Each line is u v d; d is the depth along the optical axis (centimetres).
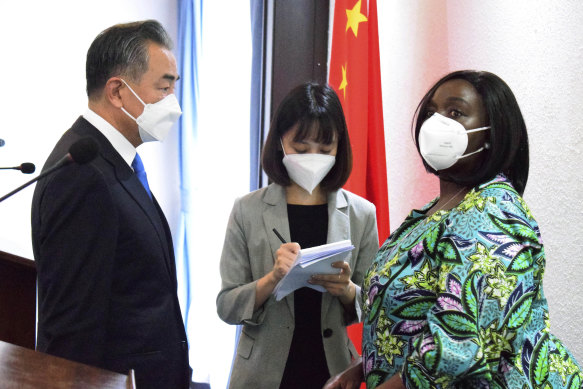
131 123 192
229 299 207
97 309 167
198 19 479
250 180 410
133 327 176
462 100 153
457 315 131
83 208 168
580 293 206
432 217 150
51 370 107
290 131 211
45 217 170
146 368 176
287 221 214
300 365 208
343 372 177
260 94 406
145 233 180
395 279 149
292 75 364
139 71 190
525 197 236
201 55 482
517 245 135
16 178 456
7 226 450
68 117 477
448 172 157
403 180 318
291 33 364
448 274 136
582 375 148
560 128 218
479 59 265
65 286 166
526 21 237
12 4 463
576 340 207
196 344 473
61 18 477
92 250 168
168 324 185
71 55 479
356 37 293
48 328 168
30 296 203
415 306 146
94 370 112
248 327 213
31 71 467
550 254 222
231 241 218
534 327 142
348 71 292
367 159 291
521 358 137
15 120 461
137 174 195
